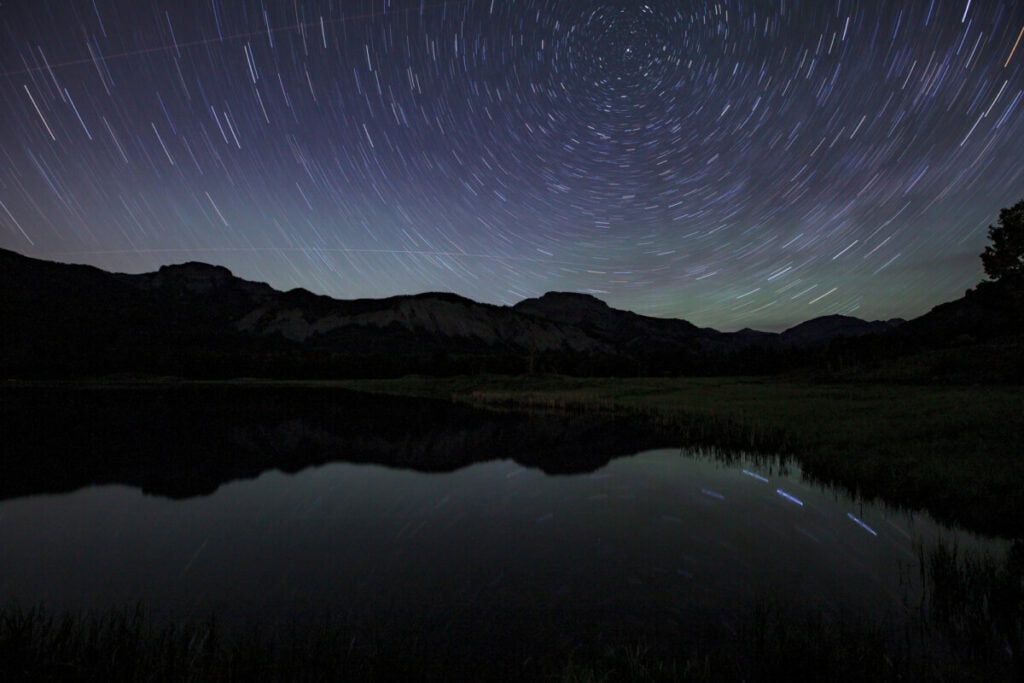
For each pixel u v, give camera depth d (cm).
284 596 737
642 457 1764
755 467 1521
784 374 7556
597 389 5319
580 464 1683
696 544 918
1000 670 490
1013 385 3438
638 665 505
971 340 5925
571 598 706
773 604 669
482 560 866
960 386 3672
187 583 799
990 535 864
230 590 766
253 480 1547
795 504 1131
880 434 1650
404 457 1892
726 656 537
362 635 610
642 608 669
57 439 2344
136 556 929
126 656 521
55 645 535
